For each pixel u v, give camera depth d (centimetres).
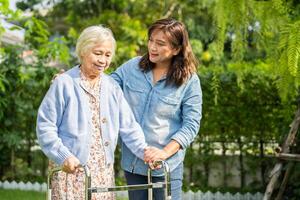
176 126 330
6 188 796
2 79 711
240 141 758
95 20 1249
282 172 607
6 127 795
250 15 494
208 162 776
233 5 473
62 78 296
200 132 764
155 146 324
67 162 278
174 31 315
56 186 294
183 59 323
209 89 743
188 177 789
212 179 786
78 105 295
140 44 1196
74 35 1073
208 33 1245
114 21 1238
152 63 329
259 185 753
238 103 743
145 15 1288
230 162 775
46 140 285
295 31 421
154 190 330
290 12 510
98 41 293
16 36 1169
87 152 294
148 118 324
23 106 772
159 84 326
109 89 307
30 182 791
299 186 627
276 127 730
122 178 786
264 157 746
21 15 654
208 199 723
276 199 593
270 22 489
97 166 298
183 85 325
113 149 305
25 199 689
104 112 301
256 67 740
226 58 1045
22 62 760
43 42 761
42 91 777
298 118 554
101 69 297
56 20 1434
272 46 507
